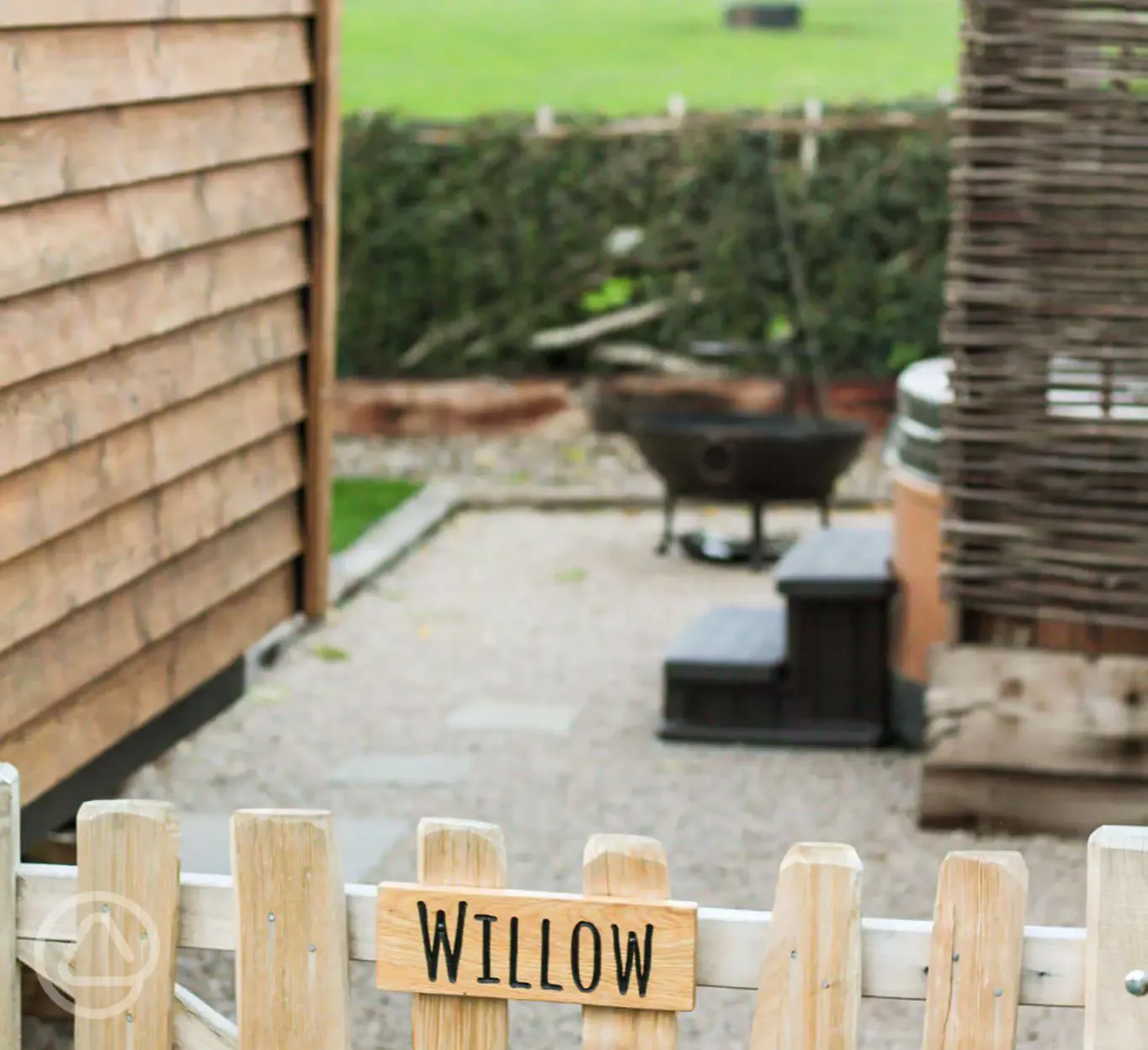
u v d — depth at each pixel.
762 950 2.75
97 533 4.42
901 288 12.16
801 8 21.39
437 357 12.66
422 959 2.81
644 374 12.53
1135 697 5.87
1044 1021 4.66
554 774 6.67
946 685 6.00
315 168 5.48
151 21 4.46
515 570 9.82
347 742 7.03
